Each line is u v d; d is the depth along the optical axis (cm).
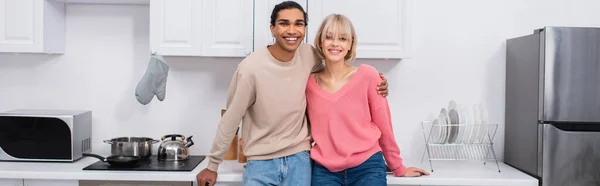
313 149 223
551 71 243
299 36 211
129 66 292
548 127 244
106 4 290
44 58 291
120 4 289
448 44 291
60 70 292
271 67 212
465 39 291
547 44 242
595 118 244
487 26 290
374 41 262
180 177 241
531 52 256
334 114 216
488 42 291
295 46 212
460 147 296
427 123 294
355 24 262
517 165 271
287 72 214
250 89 213
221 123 221
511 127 281
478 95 293
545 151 245
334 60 215
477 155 296
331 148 218
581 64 242
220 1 261
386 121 223
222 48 262
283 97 214
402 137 295
